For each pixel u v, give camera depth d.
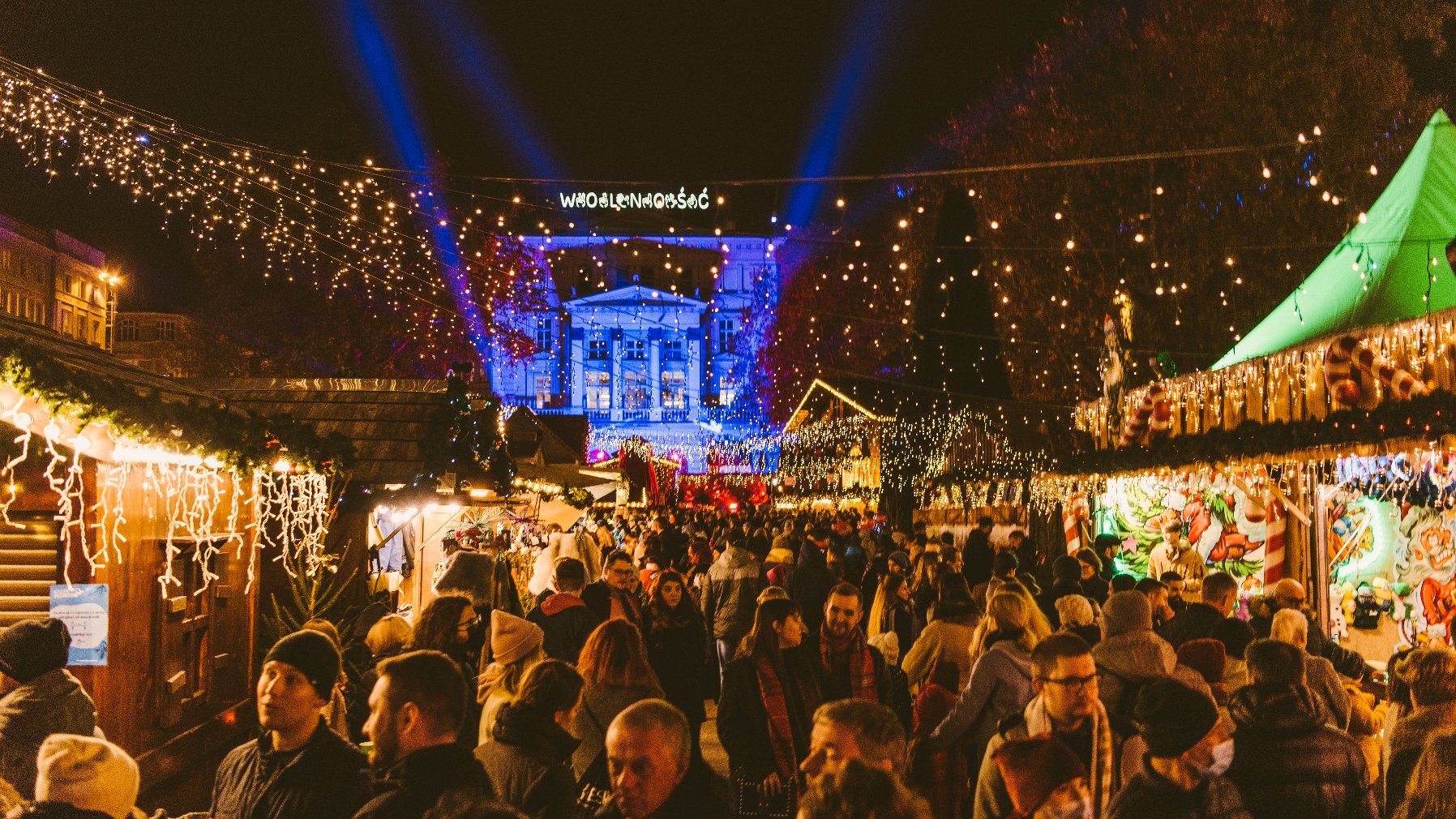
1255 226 22.52
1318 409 9.36
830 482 39.62
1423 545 9.09
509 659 5.35
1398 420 7.86
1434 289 9.61
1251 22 22.97
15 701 4.67
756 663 6.09
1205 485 12.41
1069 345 25.39
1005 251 26.11
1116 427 15.59
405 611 12.50
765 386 59.22
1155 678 5.27
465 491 11.58
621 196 88.38
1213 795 3.58
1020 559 13.98
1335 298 10.66
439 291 38.94
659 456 51.59
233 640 8.66
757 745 5.97
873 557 17.31
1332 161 21.70
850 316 40.97
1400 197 10.52
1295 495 10.64
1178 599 9.12
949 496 25.00
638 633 5.83
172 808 7.32
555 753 4.29
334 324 36.59
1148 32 23.95
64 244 53.41
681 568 17.14
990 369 27.00
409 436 12.05
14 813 3.25
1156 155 11.36
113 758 3.31
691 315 86.88
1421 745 4.66
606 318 86.81
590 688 5.67
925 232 30.88
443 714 3.55
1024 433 21.17
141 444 6.20
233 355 37.22
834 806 2.48
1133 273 23.78
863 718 3.43
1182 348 23.27
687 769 3.63
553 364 87.31
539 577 10.98
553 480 17.36
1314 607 10.43
